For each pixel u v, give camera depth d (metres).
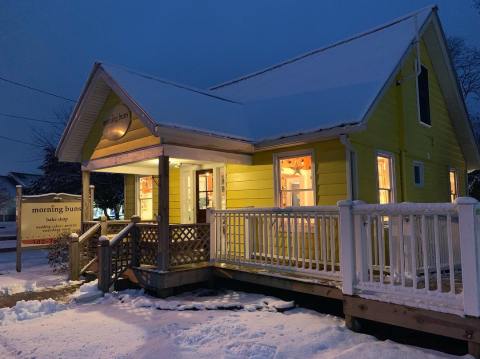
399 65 8.88
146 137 7.88
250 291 7.31
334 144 7.72
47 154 24.27
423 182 10.50
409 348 4.25
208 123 8.16
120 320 5.62
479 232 4.03
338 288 5.37
